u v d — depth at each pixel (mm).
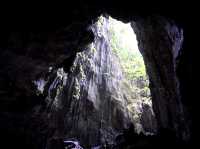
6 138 21281
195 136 15852
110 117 43406
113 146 24391
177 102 20094
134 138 22828
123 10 18281
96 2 17391
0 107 19906
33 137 24047
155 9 17250
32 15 15789
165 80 23062
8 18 15133
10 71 18609
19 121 21766
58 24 17312
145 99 53562
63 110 32438
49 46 18703
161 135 22000
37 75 20641
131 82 57375
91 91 40469
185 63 16188
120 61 57750
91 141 38562
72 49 20953
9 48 16781
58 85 26094
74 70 34594
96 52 43281
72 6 16719
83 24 19203
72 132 35469
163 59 22391
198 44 14914
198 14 14703
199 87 15070
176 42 17812
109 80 45625
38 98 22234
